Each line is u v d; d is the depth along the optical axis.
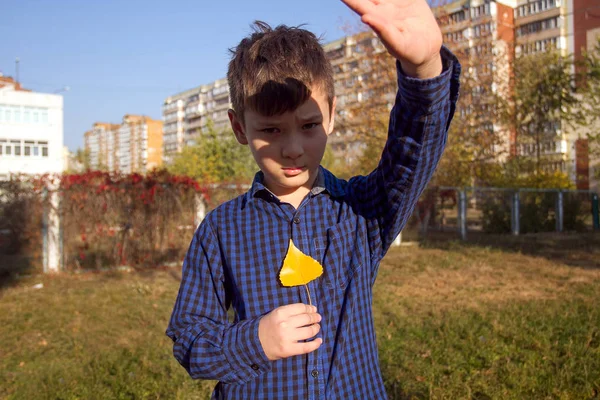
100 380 3.63
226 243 1.26
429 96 0.97
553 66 19.09
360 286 1.20
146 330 5.07
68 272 8.62
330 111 1.20
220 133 25.20
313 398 1.11
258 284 1.19
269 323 0.99
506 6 38.59
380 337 4.55
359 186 1.33
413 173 1.10
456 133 16.36
